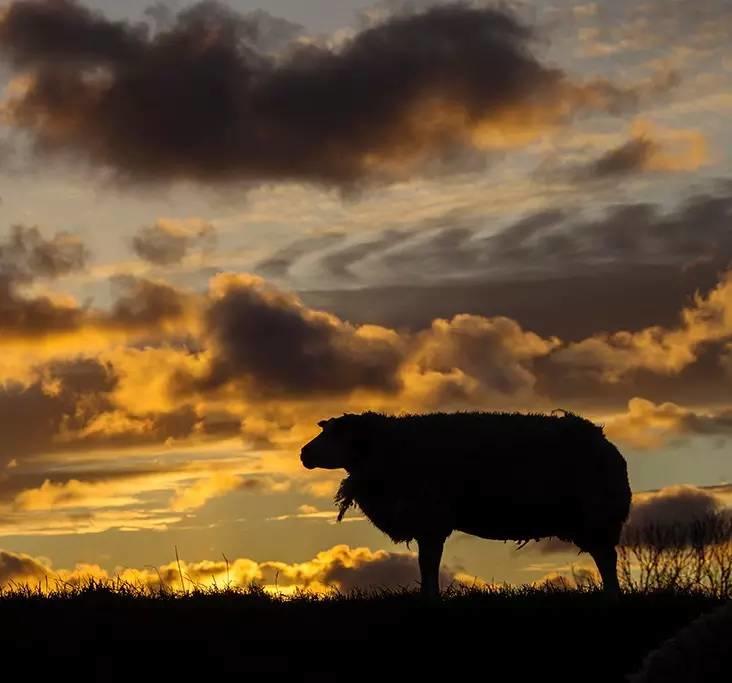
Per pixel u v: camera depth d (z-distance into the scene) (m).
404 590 17.20
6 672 13.85
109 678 13.69
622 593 16.45
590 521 17.52
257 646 14.58
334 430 17.98
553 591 16.38
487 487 17.47
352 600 16.27
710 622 7.89
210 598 16.45
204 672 13.89
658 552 18.23
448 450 17.53
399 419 18.08
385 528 18.00
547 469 17.44
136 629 14.93
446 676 13.95
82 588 16.69
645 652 14.30
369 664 14.18
